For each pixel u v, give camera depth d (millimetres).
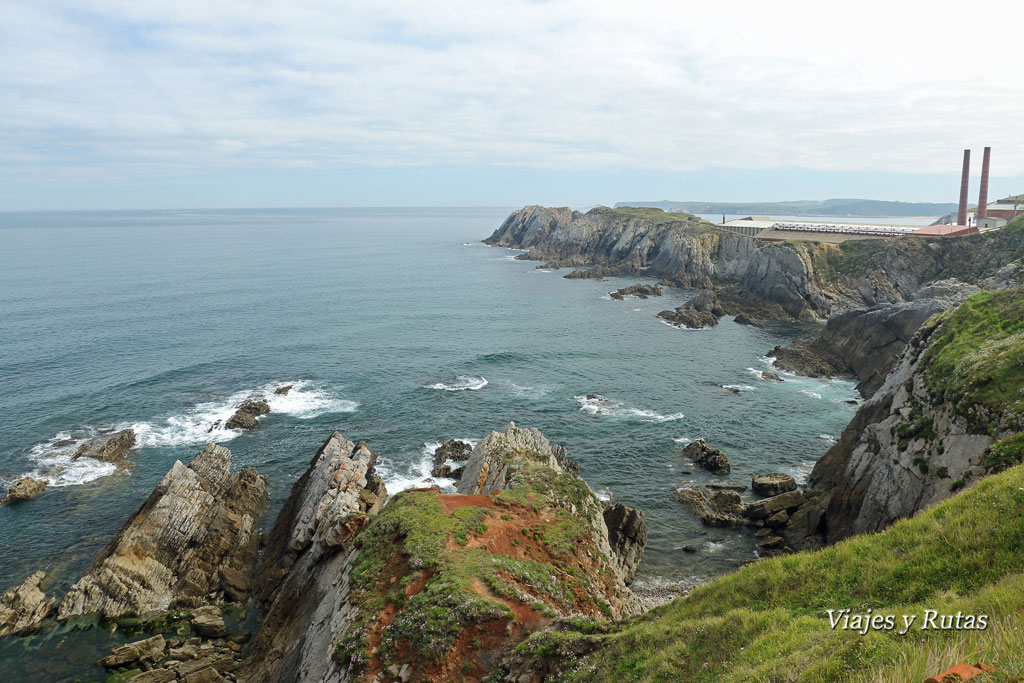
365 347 103625
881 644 14398
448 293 160000
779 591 20594
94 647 36719
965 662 11031
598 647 21469
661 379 88812
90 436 65250
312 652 29328
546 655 22109
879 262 138250
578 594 31125
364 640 26016
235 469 59125
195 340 104625
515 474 41562
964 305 51781
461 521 33562
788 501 51438
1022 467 22062
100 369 87062
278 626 36406
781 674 14906
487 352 101875
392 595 28500
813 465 61688
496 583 27625
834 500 48156
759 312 133625
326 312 132250
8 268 193000
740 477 59250
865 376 88625
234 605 41531
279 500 54344
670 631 20172
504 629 24812
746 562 46156
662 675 18125
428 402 77938
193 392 79375
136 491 54406
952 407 40094
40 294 143875
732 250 171375
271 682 30766
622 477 59250
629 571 43844
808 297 135625
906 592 18172
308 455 62625
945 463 37594
